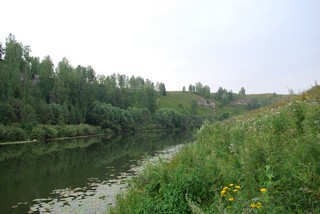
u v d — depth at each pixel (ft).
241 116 69.87
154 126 463.83
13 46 378.73
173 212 22.75
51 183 82.17
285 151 22.22
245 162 22.21
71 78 388.16
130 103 506.07
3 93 273.75
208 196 24.62
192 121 518.37
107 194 67.87
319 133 21.09
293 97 54.03
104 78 517.14
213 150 36.83
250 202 17.13
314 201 15.83
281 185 18.22
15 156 143.02
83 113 355.56
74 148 183.73
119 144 212.23
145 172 40.42
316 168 17.65
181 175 27.35
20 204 61.98
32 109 274.36
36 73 405.18
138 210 25.23
